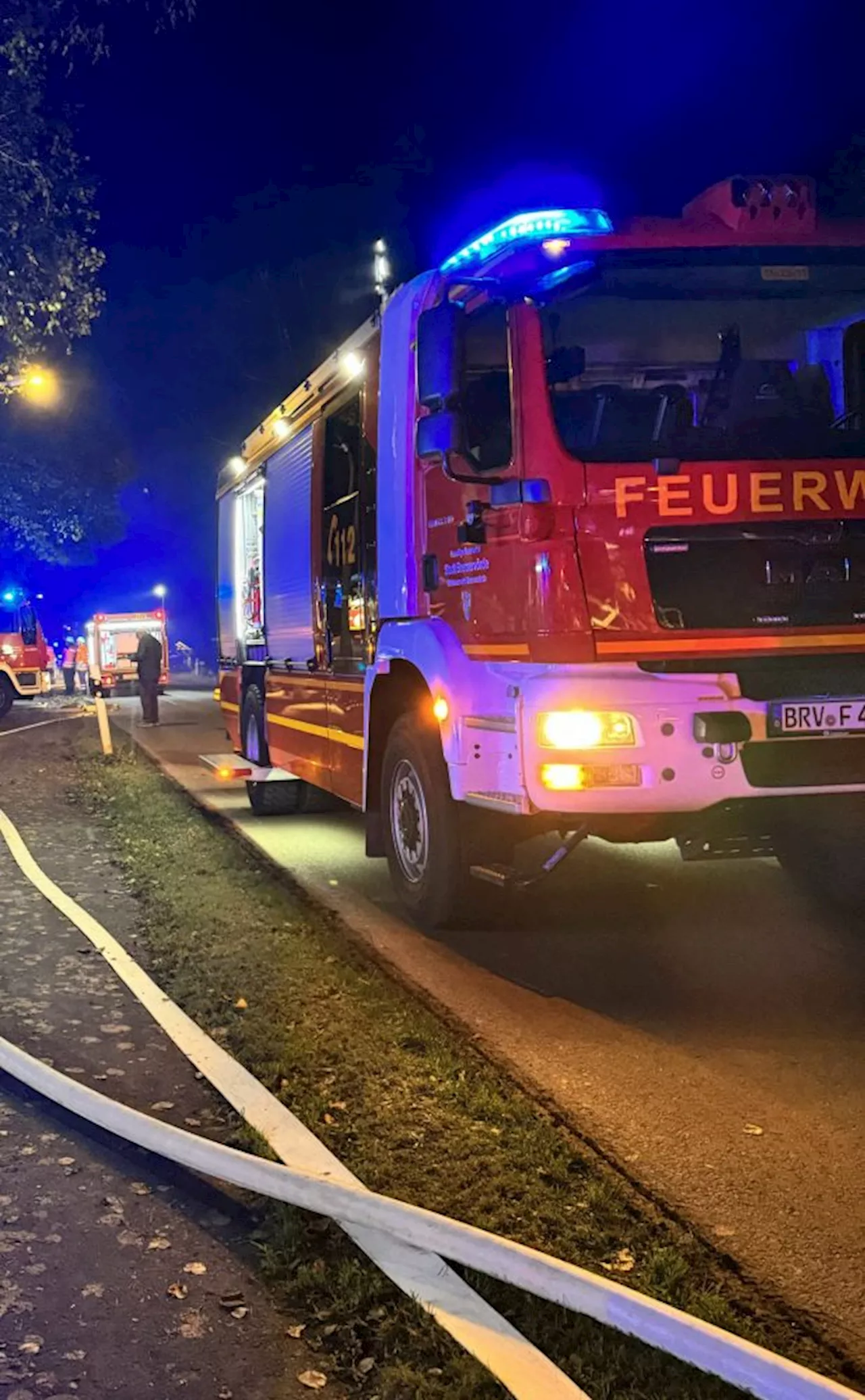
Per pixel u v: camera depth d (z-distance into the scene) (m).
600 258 5.45
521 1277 2.89
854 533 5.27
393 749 6.83
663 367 5.89
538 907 6.90
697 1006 5.15
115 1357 2.78
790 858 7.21
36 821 10.66
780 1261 3.13
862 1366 2.71
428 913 6.43
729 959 5.82
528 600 5.26
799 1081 4.32
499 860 6.21
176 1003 5.25
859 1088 4.25
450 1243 3.03
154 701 22.19
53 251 11.00
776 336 5.89
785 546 5.22
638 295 5.61
